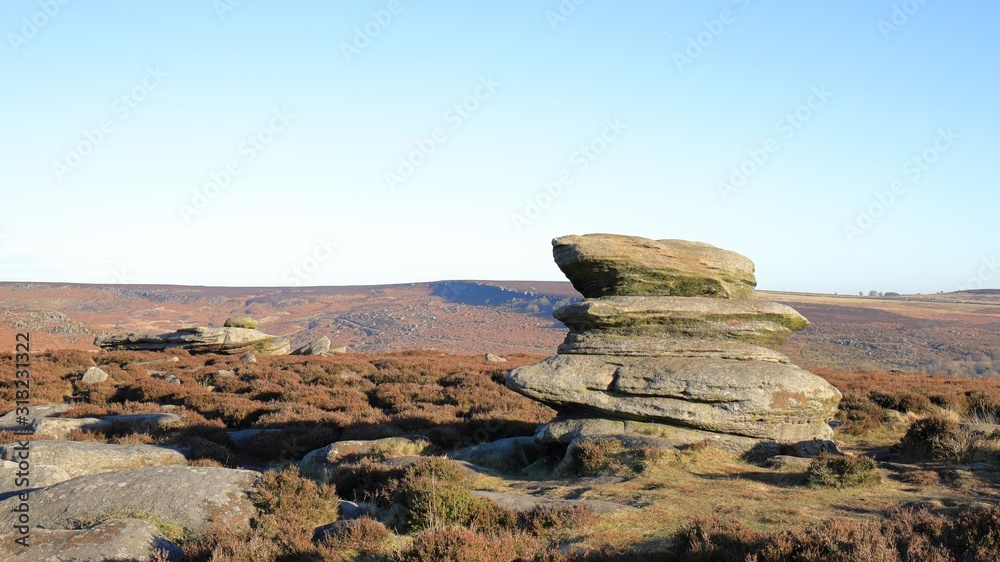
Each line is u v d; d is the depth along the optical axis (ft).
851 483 48.03
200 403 96.37
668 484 50.01
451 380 117.60
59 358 136.36
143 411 89.30
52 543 32.78
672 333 66.08
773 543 32.35
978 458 54.85
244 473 43.75
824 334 414.21
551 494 49.14
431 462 52.29
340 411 94.17
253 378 123.75
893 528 34.14
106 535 33.68
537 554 32.60
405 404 94.89
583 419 64.90
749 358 63.98
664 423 61.98
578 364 66.03
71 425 72.38
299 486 42.70
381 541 35.42
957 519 34.94
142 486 41.16
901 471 52.65
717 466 56.03
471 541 32.37
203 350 167.43
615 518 40.65
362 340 604.08
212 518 38.45
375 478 51.62
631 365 63.98
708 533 34.42
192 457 62.80
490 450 65.98
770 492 47.26
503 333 596.70
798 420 61.05
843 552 30.30
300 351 182.91
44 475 46.50
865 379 125.39
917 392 97.86
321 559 33.63
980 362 303.48
